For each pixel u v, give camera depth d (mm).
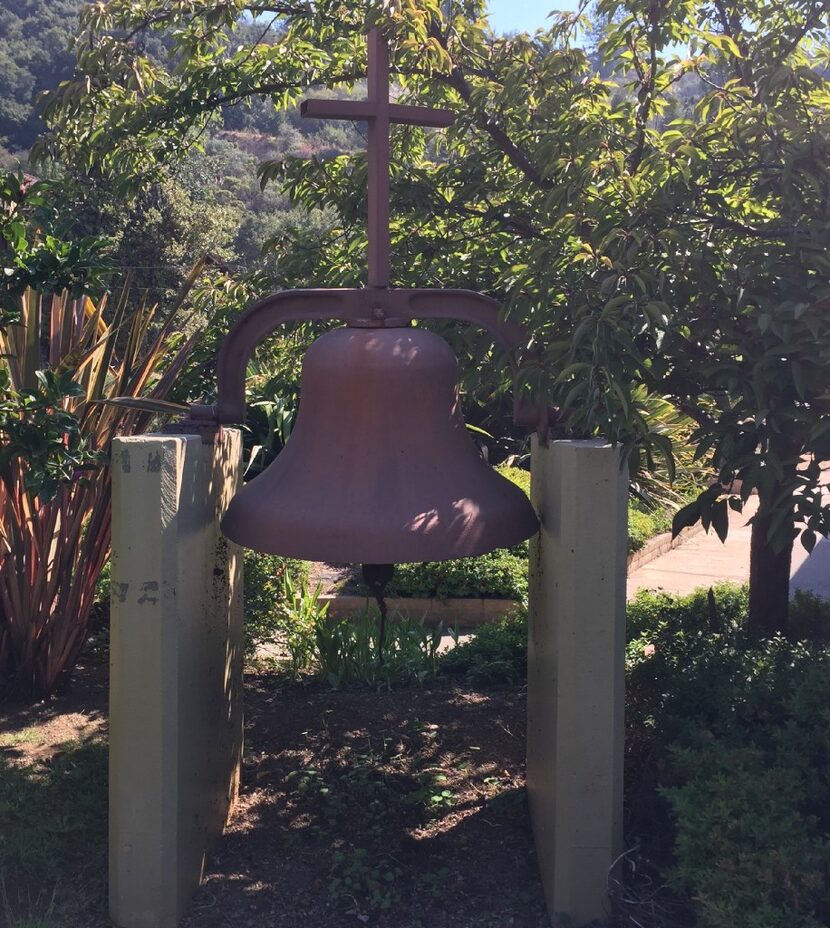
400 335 2910
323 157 5680
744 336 3121
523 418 3418
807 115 3459
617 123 4301
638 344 3307
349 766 4449
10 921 3123
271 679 5680
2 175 3615
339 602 7273
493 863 3580
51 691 5273
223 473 3576
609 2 4344
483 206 5062
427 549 2672
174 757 3037
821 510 2895
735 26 4695
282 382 5785
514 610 6859
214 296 5879
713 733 3508
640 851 3398
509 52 4949
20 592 5133
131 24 5844
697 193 3518
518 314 3178
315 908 3279
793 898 2623
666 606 5820
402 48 4238
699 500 3123
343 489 2762
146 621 2961
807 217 3361
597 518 2969
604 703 3016
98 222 15617
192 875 3279
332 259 5398
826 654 3898
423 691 5449
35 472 3490
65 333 5297
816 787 3039
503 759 4500
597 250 3049
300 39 5754
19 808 3840
